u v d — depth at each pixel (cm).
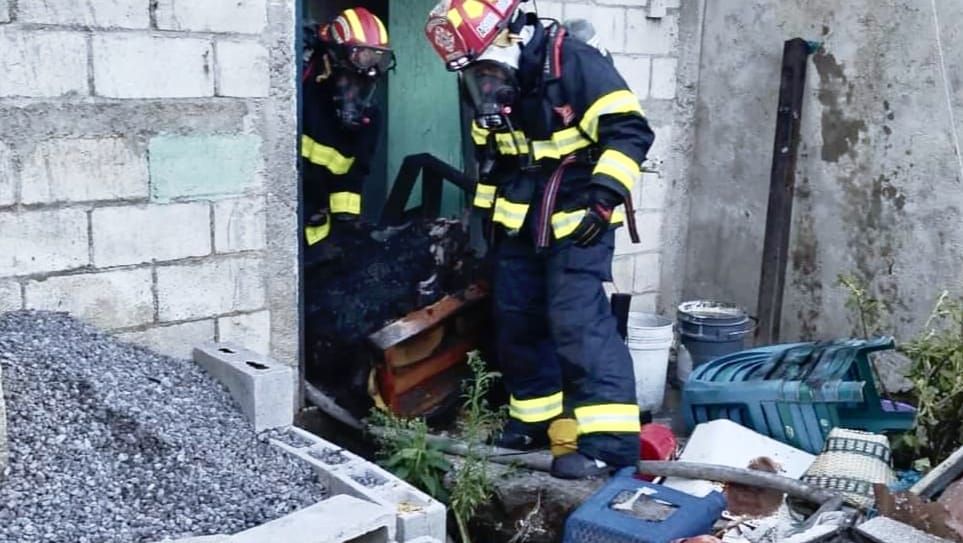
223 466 299
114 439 296
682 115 590
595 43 417
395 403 438
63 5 345
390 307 463
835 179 531
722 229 589
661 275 603
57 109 348
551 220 393
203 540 247
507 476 392
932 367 424
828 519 337
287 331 423
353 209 479
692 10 578
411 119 555
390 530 270
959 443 412
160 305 382
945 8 478
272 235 412
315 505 271
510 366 433
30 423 291
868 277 523
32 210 347
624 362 396
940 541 300
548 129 391
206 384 348
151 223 375
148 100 368
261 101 399
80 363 323
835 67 525
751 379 434
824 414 411
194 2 374
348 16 452
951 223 487
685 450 413
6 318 339
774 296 551
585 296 394
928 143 491
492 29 375
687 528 327
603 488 354
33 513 262
